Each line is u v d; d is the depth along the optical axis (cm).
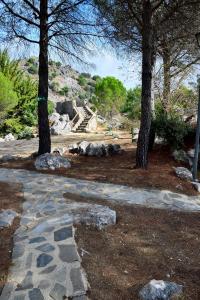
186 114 1458
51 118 2453
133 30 1143
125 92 4144
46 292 396
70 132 2200
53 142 1541
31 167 972
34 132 2281
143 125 936
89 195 745
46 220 592
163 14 1047
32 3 1008
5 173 918
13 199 704
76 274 430
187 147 1103
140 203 713
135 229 578
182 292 399
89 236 536
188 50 1339
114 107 3534
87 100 5056
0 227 559
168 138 1078
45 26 1005
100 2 966
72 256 472
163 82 1407
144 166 945
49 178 870
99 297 390
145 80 920
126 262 467
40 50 1022
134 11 1027
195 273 448
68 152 1130
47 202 688
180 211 686
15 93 2209
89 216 582
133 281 423
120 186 819
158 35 1114
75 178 873
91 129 2448
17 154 1210
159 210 681
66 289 401
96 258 472
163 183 845
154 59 1212
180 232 581
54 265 450
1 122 2283
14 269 443
